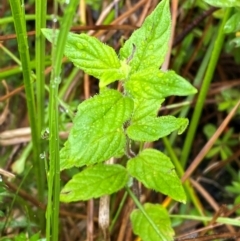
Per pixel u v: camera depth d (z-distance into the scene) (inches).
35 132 5.8
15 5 4.5
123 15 7.5
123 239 6.3
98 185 5.2
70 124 7.1
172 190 4.9
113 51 4.4
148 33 4.4
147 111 4.7
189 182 6.9
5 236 5.8
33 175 7.2
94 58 4.4
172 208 6.9
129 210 6.3
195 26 7.4
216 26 7.7
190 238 5.6
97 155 4.6
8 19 6.8
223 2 5.4
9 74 6.7
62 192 5.2
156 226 5.4
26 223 6.1
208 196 7.2
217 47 6.3
